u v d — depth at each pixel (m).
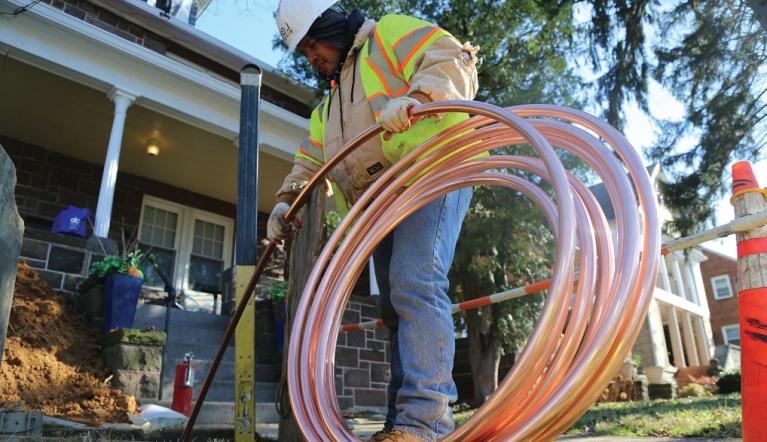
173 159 9.14
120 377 4.38
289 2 1.69
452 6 7.20
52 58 6.85
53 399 3.82
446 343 1.33
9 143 8.20
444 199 1.53
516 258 7.30
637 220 1.09
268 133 8.81
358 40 1.65
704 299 20.55
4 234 1.85
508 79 7.45
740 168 1.62
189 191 9.91
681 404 5.52
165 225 9.53
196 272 9.59
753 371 1.40
